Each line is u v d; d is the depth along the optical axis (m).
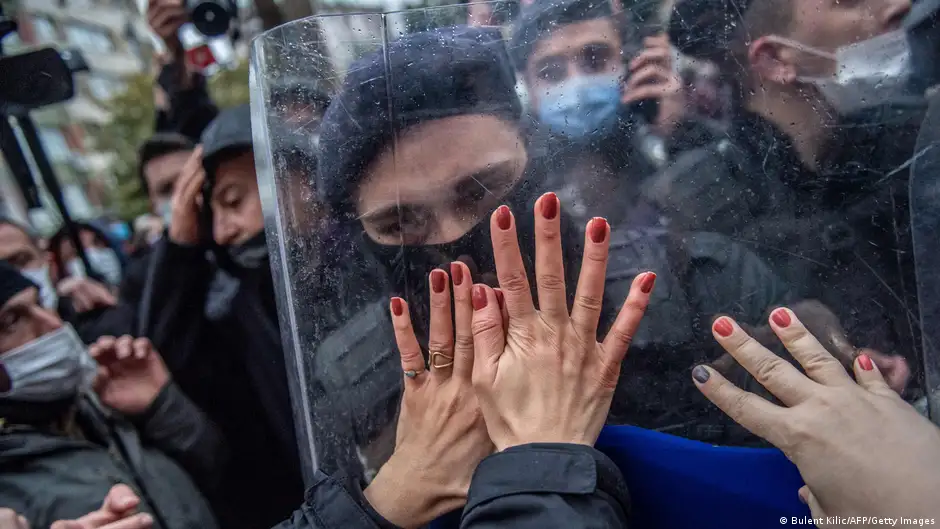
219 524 1.35
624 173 0.71
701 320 0.71
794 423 0.63
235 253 1.43
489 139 0.72
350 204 0.74
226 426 1.41
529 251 0.72
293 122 0.74
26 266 1.70
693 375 0.69
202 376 1.42
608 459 0.65
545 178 0.72
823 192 0.68
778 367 0.65
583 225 0.72
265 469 1.40
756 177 0.69
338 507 0.74
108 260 2.39
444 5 0.74
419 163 0.73
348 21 0.73
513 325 0.68
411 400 0.74
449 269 0.75
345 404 0.79
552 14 0.71
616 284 0.72
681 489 0.74
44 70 1.35
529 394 0.66
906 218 0.66
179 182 1.45
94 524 1.02
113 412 1.35
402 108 0.73
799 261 0.69
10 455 1.14
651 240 0.71
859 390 0.63
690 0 0.67
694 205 0.70
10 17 1.57
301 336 0.77
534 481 0.62
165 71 1.93
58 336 1.31
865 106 0.66
